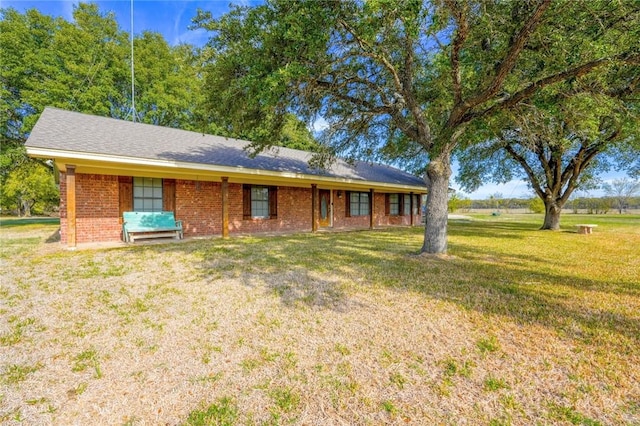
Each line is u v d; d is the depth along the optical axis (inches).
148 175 394.3
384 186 598.5
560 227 680.4
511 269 245.4
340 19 210.1
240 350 119.0
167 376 102.7
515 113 252.2
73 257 276.7
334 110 327.3
